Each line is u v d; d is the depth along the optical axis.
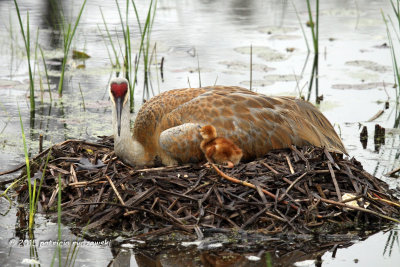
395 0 31.23
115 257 10.54
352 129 16.73
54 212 11.90
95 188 12.09
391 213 11.87
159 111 13.38
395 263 10.38
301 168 12.30
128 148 13.16
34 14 26.84
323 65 21.80
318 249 10.91
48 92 19.36
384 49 23.56
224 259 10.50
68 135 16.11
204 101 13.18
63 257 10.52
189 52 22.86
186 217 11.23
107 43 23.88
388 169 14.17
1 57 22.14
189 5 30.34
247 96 13.38
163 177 11.87
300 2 31.55
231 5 30.72
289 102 13.77
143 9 28.48
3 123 16.97
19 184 13.14
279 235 11.13
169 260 10.47
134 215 11.41
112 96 13.06
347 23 27.27
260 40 24.55
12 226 11.59
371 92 19.64
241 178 12.12
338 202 11.41
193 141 12.90
